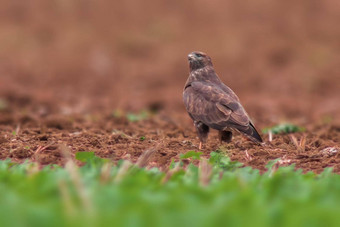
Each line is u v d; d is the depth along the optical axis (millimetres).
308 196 10969
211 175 13453
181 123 25875
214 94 19219
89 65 48656
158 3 59500
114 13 58188
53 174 12539
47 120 23984
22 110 31109
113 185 11609
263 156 17578
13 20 56906
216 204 9977
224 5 58125
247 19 56031
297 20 55312
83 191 10086
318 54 49438
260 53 49688
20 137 19875
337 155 17312
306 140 20234
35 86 44469
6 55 49938
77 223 9188
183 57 50094
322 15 56406
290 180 12070
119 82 46031
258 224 9203
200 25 55688
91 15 57844
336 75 46094
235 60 48906
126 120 25078
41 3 59188
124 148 18484
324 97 41781
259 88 44281
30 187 10961
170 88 44281
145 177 12258
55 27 55656
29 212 9273
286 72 46469
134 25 56188
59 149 17375
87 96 41312
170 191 11148
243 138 20469
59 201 10273
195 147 19156
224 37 52906
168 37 53875
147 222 9219
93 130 22281
